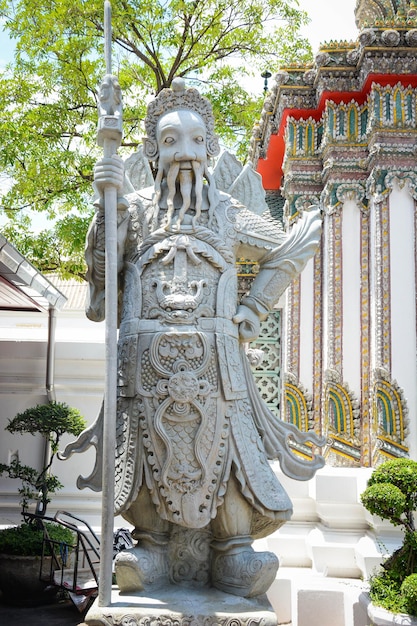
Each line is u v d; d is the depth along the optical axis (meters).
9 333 10.89
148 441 3.99
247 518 4.11
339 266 8.04
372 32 7.66
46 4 13.38
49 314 9.50
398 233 7.61
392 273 7.55
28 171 13.25
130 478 4.01
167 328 4.11
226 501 4.04
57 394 9.60
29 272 8.00
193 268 4.24
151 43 13.65
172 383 3.98
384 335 7.45
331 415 7.73
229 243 4.40
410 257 7.57
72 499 9.13
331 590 5.59
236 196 4.82
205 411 4.01
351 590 5.59
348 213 8.13
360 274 8.02
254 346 9.12
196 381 4.00
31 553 6.71
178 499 3.93
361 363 7.86
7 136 13.16
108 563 3.83
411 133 7.73
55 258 14.06
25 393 9.61
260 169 10.88
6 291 9.07
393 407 7.30
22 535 7.00
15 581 6.57
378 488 5.03
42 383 9.59
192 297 4.16
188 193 4.36
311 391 8.34
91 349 9.59
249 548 4.11
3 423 9.56
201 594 4.00
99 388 9.61
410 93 7.78
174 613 3.71
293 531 7.16
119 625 3.70
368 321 7.90
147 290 4.23
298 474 4.54
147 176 4.86
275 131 9.61
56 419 7.61
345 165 8.17
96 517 9.02
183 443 3.98
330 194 8.18
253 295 4.45
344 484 6.73
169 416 3.98
